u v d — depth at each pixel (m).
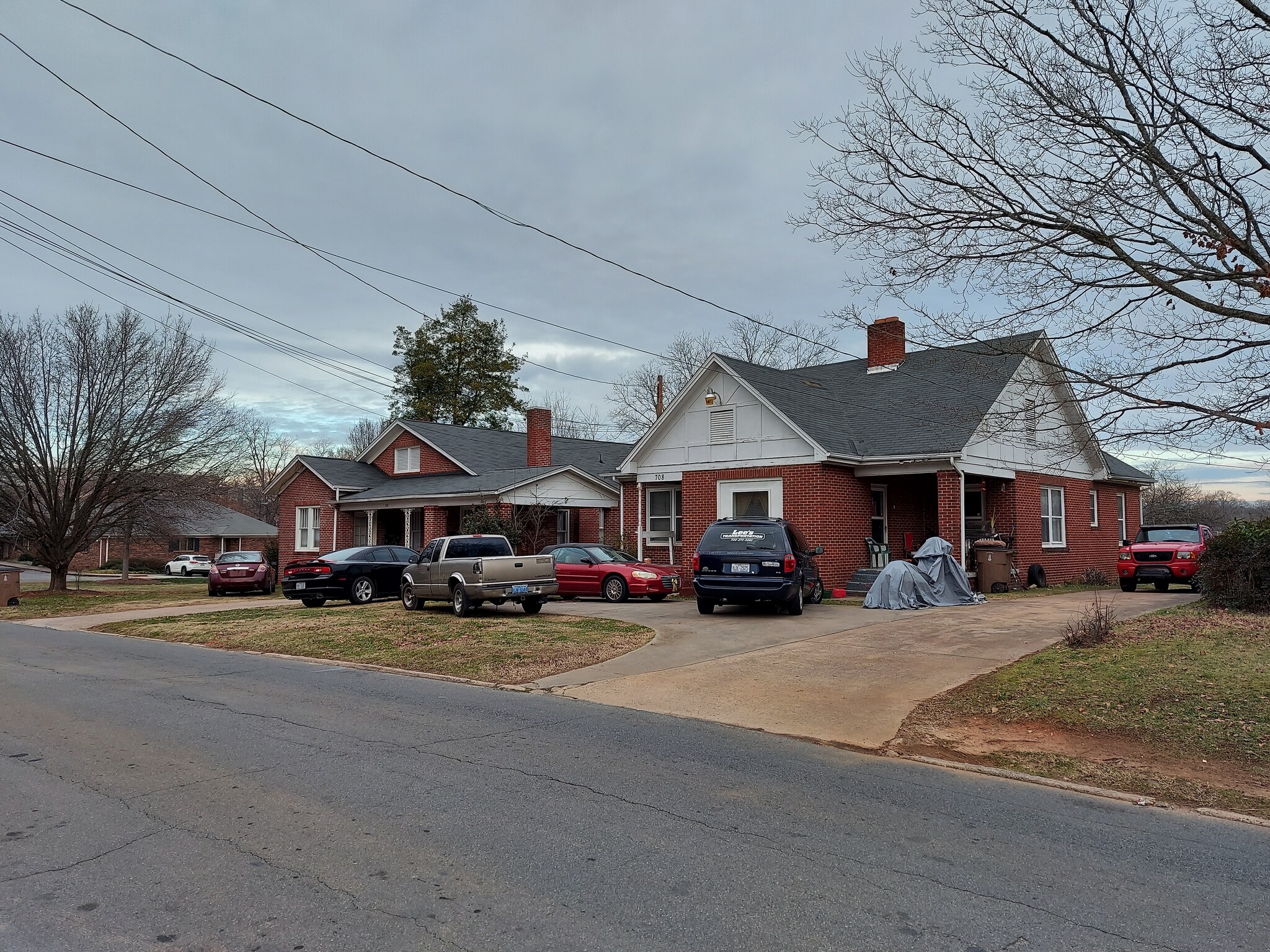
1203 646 10.30
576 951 3.78
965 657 11.15
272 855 4.90
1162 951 3.84
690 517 22.64
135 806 5.78
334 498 32.81
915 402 21.38
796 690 9.66
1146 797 6.21
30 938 3.91
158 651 14.20
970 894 4.43
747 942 3.87
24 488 28.86
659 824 5.44
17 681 11.02
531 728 8.14
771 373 22.75
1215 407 7.85
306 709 9.04
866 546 20.95
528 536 28.69
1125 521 28.30
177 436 29.75
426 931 3.97
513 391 51.94
